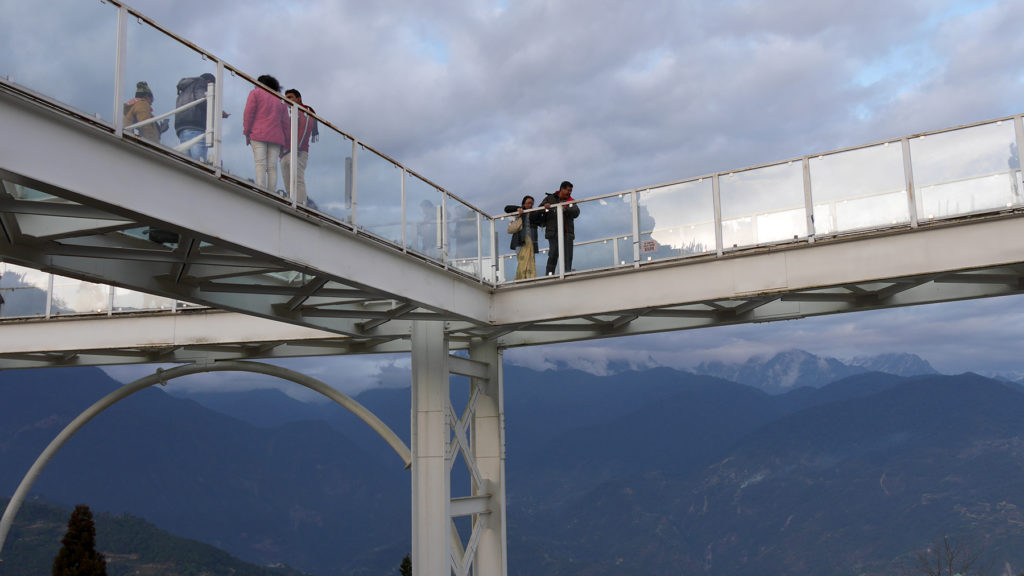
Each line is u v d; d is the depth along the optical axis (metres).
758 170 17.27
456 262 18.92
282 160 13.72
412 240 17.27
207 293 16.58
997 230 15.16
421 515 19.83
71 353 24.89
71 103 10.20
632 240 18.50
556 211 19.56
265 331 23.22
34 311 23.77
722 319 20.64
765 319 20.09
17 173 9.70
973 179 15.38
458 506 21.09
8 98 9.66
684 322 21.05
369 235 15.83
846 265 16.19
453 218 19.00
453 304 18.62
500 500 22.44
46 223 13.59
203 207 12.23
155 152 11.30
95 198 10.59
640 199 18.50
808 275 16.50
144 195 11.27
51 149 10.11
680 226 17.94
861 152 16.34
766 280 16.88
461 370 21.94
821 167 16.64
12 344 23.62
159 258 13.46
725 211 17.47
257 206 13.28
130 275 15.12
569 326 21.59
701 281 17.53
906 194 15.83
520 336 23.27
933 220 15.55
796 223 16.70
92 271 14.39
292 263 13.92
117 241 15.13
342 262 15.26
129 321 23.58
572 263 19.28
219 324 23.50
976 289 17.84
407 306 17.84
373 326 20.86
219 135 12.42
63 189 10.21
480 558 22.27
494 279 20.53
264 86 13.45
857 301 18.92
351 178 15.53
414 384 20.52
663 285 17.95
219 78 12.52
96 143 10.66
